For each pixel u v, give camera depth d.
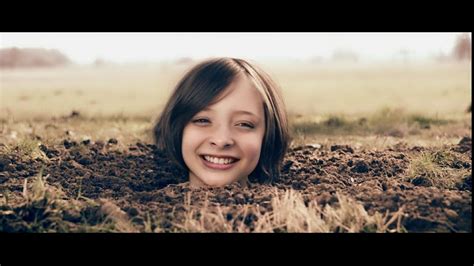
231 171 1.12
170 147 1.16
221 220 0.97
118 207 0.99
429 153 1.21
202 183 1.13
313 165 1.19
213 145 1.11
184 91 1.13
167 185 1.13
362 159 1.19
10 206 1.00
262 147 1.14
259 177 1.15
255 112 1.12
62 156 1.22
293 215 0.97
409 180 1.12
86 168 1.17
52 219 0.97
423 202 1.01
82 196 1.05
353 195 1.04
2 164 1.14
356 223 0.97
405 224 0.97
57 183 1.09
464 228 0.96
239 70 1.14
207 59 1.17
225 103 1.11
